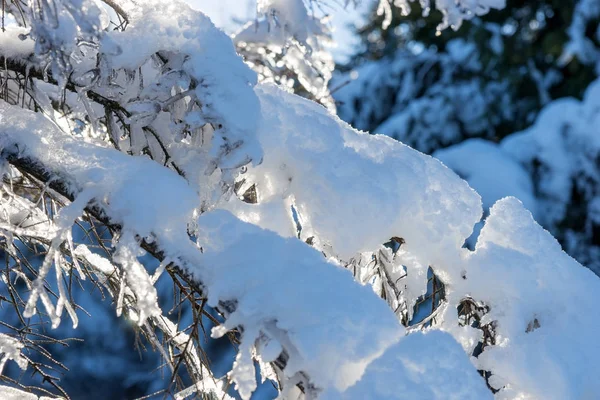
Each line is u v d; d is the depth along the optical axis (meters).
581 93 11.27
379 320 2.24
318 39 3.44
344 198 2.54
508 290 2.81
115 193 2.29
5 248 2.83
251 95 2.31
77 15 2.02
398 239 2.74
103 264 2.98
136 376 9.07
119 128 2.61
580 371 2.72
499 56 10.75
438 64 10.75
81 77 2.39
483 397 2.18
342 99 10.62
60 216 2.25
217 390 2.73
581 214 8.76
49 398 2.93
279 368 2.25
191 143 2.50
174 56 2.37
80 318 9.21
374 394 2.12
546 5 11.51
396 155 2.74
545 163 8.87
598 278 3.02
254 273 2.25
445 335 2.26
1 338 2.77
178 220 2.32
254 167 2.42
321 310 2.21
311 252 2.33
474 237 6.89
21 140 2.36
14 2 2.46
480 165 8.47
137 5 2.41
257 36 3.66
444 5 3.96
